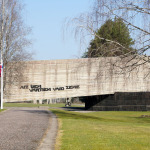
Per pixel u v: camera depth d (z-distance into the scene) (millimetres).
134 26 13578
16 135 10359
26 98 42781
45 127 13258
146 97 42750
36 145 8148
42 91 43031
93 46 14977
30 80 43000
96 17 14141
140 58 14281
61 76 42844
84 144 8109
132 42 13922
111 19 13977
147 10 13352
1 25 32250
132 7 13516
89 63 15547
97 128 12891
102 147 7598
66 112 31094
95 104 45156
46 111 30453
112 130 12094
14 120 17344
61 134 10492
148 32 13344
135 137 9773
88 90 41438
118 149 7371
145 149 7441
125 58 14562
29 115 22562
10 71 35688
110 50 14508
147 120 25219
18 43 33531
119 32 14039
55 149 7469
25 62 39688
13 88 42438
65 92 42531
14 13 32625
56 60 43031
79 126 13750
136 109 43031
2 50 32062
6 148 7672
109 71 15227
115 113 37844
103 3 13938
